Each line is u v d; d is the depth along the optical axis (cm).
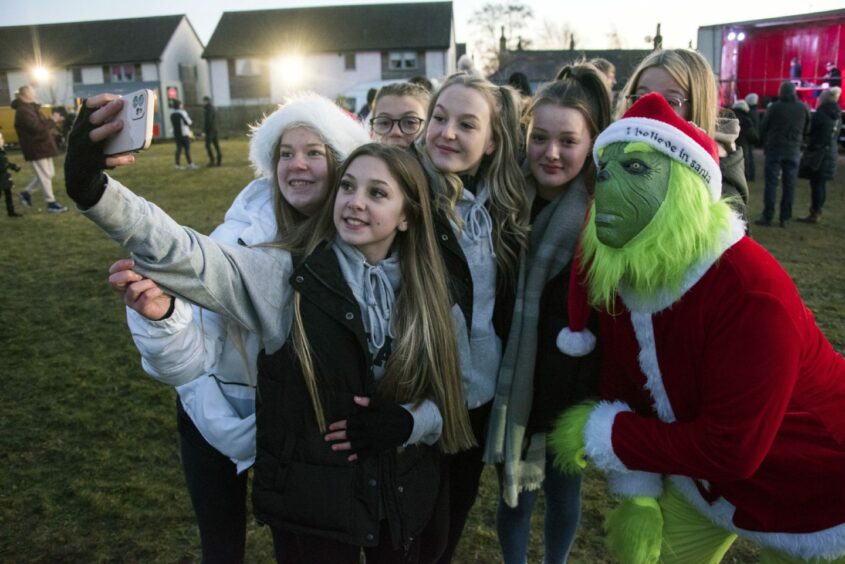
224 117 3556
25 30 4206
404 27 3775
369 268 172
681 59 208
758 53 1603
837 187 1139
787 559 161
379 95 276
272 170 189
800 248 696
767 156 799
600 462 162
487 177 198
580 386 186
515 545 222
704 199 143
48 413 362
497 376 198
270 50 3797
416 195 171
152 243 133
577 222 192
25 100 944
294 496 159
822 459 148
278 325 161
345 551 164
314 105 184
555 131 189
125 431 346
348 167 169
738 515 158
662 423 155
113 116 121
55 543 260
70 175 123
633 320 157
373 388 169
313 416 161
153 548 259
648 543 172
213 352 171
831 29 1482
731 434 140
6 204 993
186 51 4209
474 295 192
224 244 157
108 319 512
